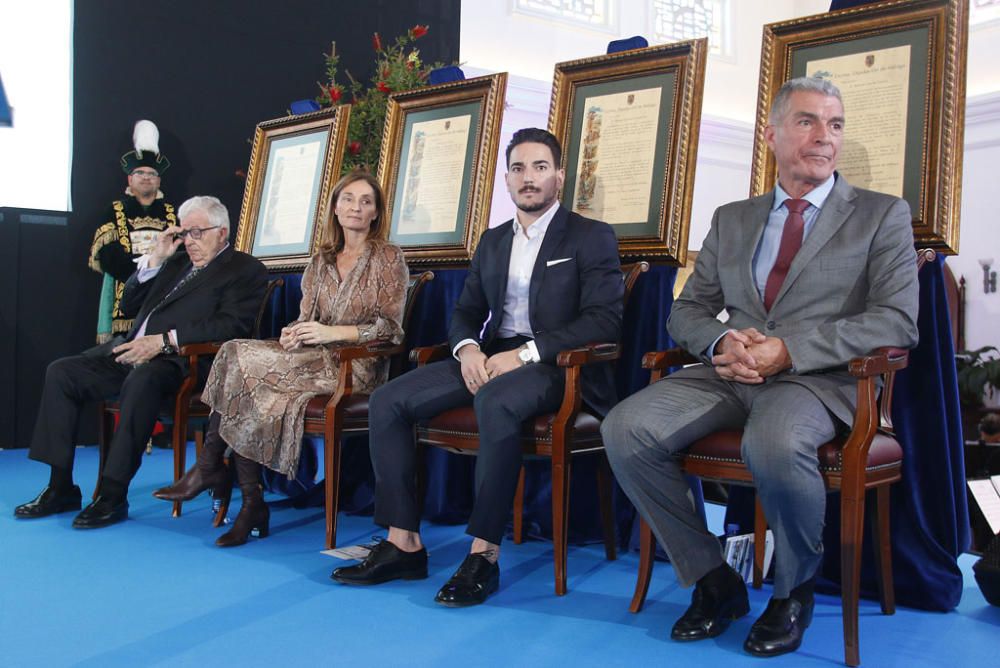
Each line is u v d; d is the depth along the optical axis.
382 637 2.18
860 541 2.06
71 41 5.45
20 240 5.34
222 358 3.20
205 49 5.84
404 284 3.34
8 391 5.32
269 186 4.45
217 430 3.23
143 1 5.63
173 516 3.56
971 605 2.47
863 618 2.36
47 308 5.42
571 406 2.56
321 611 2.38
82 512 3.36
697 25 8.42
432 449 3.52
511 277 2.92
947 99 2.58
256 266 3.84
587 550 3.12
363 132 5.41
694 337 2.41
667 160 3.09
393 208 3.85
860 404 2.10
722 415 2.31
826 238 2.35
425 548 2.90
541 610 2.41
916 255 2.33
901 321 2.17
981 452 4.14
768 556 2.66
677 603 2.49
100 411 3.77
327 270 3.39
